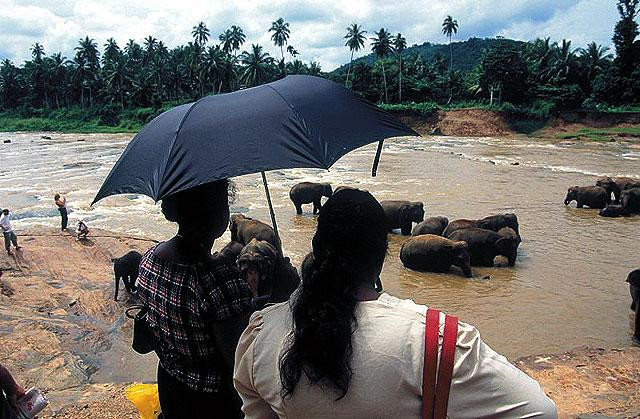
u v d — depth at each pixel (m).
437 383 1.70
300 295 1.90
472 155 45.91
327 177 33.28
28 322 11.17
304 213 23.92
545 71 84.19
